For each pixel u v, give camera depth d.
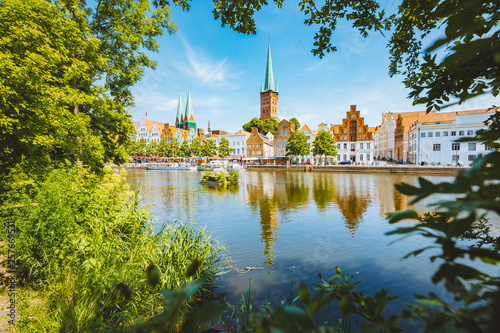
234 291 4.82
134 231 5.34
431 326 0.56
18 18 5.09
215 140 85.94
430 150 45.22
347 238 8.27
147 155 91.38
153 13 11.56
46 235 3.90
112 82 11.80
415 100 1.17
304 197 17.62
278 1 2.25
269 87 114.38
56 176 4.82
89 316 2.99
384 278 5.25
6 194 4.51
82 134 7.38
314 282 5.22
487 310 0.46
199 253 5.46
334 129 70.25
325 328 0.40
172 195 19.17
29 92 5.06
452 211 0.39
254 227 9.91
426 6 1.91
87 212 4.61
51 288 3.39
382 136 75.44
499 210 0.37
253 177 37.75
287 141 65.12
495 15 0.64
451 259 0.56
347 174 43.28
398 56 2.29
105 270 3.72
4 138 5.29
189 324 0.41
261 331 0.40
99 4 10.71
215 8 2.25
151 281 0.50
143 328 0.44
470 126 41.59
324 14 2.43
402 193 0.51
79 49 7.70
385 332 0.56
